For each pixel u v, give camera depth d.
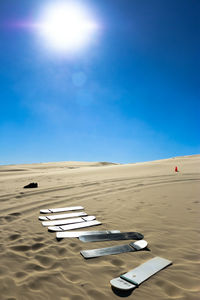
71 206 6.66
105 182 11.30
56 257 3.30
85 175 16.20
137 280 2.61
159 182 10.42
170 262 3.02
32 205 6.82
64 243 3.82
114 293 2.43
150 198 7.23
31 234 4.30
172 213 5.41
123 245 3.64
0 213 5.92
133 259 3.20
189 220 4.81
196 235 3.96
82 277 2.76
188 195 7.36
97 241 3.88
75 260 3.21
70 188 9.84
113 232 4.27
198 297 2.30
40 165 50.28
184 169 15.45
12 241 3.93
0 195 8.43
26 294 2.44
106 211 5.96
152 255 3.30
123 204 6.63
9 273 2.86
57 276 2.79
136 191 8.59
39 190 9.43
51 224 4.91
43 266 3.04
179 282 2.58
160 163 21.73
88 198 7.73
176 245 3.59
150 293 2.40
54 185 10.92
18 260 3.21
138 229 4.45
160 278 2.67
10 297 2.39
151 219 5.04
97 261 3.17
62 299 2.35
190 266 2.92
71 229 4.55
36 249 3.59
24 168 41.31
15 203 7.09
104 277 2.76
